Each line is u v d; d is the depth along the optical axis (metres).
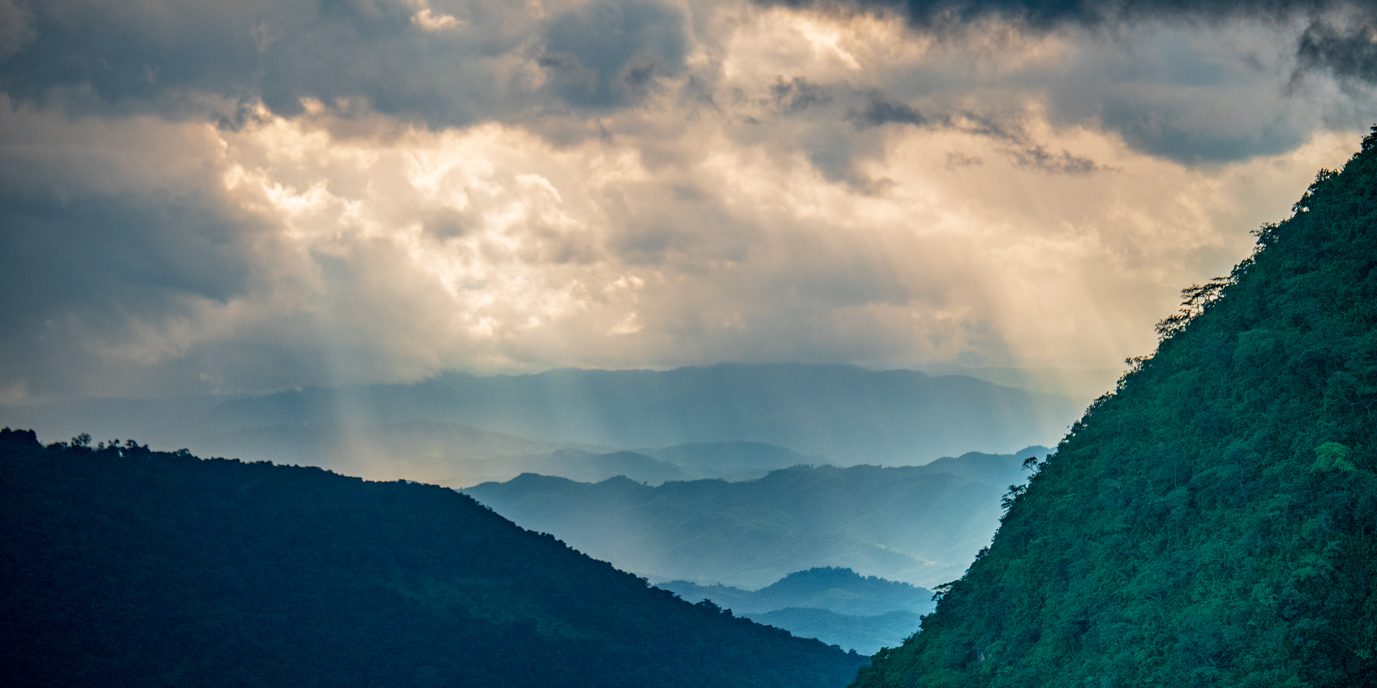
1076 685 135.50
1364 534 118.69
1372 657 110.31
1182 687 120.50
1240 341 147.25
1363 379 129.75
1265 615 118.62
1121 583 144.00
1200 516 140.12
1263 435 136.50
